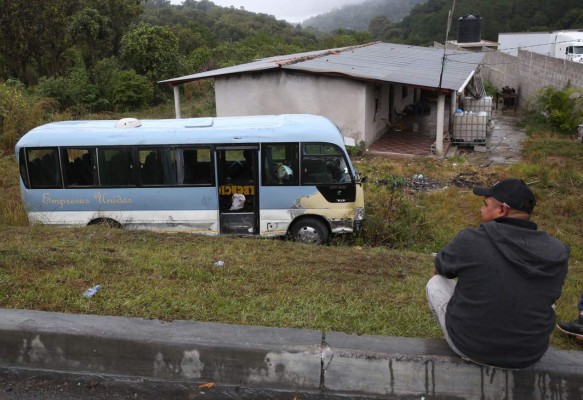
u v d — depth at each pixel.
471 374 3.21
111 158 8.98
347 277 5.07
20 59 28.03
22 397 3.18
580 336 3.63
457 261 2.97
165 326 3.59
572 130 19.33
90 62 30.92
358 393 3.30
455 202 11.64
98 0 30.97
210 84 27.50
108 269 4.81
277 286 4.59
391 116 21.00
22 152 8.98
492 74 33.03
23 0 26.50
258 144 8.84
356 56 21.98
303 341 3.43
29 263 4.80
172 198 9.05
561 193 11.97
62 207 9.15
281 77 17.06
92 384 3.32
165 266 4.97
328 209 8.99
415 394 3.27
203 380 3.38
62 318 3.65
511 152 17.02
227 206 9.11
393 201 10.62
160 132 8.91
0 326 3.52
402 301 4.40
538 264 2.82
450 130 19.03
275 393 3.29
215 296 4.21
